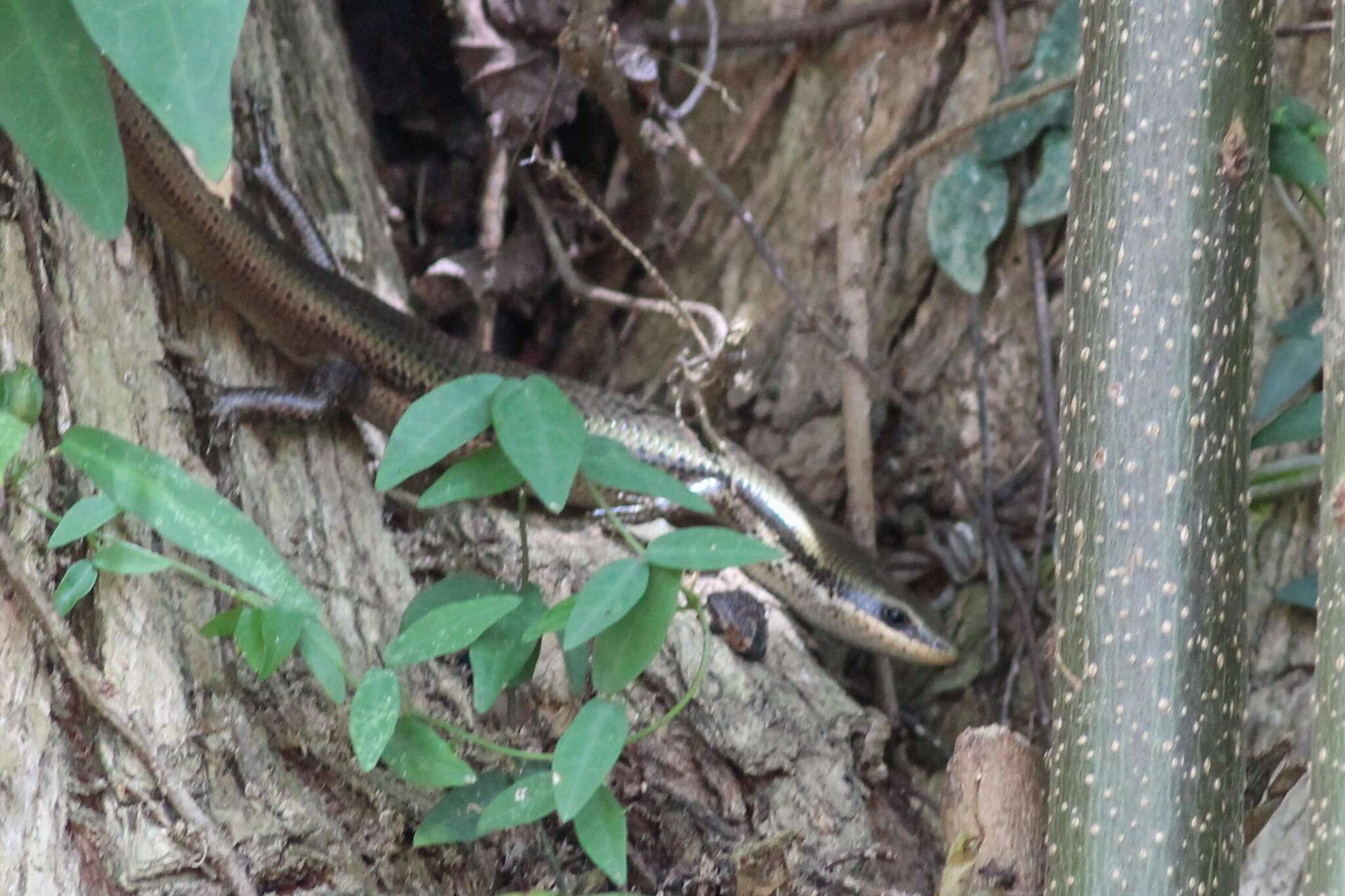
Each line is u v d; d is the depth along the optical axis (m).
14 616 4.54
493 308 9.17
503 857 5.38
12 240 5.19
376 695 4.16
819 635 8.42
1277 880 6.09
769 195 9.11
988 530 8.26
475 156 9.80
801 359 8.83
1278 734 7.10
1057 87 7.32
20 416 4.23
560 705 6.02
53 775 4.45
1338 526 3.50
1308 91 7.83
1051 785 4.22
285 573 4.21
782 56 9.14
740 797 6.08
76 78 3.49
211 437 5.97
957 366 8.62
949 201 8.44
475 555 6.75
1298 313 7.62
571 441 4.29
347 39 9.66
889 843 6.59
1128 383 4.13
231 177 7.12
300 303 6.75
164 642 4.89
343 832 4.98
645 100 8.72
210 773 4.78
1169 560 4.04
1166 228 4.16
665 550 4.28
